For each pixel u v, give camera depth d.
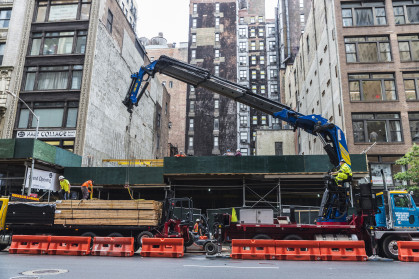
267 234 13.66
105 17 35.50
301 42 49.06
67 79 32.00
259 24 78.56
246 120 69.19
